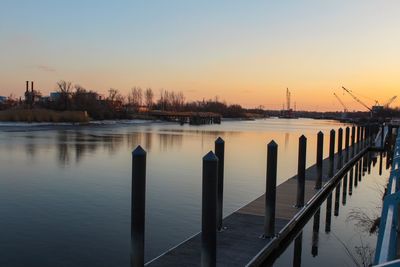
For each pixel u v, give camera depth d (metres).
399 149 11.64
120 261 7.86
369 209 12.81
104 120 76.44
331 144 16.36
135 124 74.94
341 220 11.48
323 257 8.62
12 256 7.98
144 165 5.85
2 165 19.28
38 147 27.58
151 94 129.38
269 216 8.36
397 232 4.79
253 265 7.17
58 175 16.83
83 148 27.69
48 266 7.55
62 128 52.75
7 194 13.16
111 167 19.27
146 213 11.25
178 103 138.75
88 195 13.21
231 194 14.05
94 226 9.96
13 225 9.91
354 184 17.69
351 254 8.79
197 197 13.27
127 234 9.42
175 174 17.78
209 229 6.03
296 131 61.84
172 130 56.41
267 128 72.00
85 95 84.62
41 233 9.37
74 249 8.42
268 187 8.38
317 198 12.77
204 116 94.00
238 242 8.04
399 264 2.14
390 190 7.17
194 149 29.20
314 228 10.68
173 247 8.06
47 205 11.84
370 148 31.62
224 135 47.66
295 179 15.30
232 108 157.75
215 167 5.99
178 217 10.90
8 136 37.09
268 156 8.39
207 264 6.06
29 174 16.95
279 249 8.77
